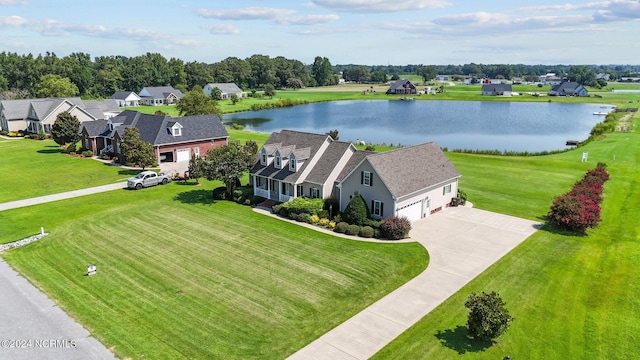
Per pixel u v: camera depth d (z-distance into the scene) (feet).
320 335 74.79
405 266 100.83
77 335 74.69
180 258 105.81
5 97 488.85
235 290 90.17
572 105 559.38
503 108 536.83
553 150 257.96
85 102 327.26
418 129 370.73
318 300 86.33
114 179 182.19
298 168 142.82
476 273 97.09
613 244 111.96
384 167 125.80
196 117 228.22
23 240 116.98
